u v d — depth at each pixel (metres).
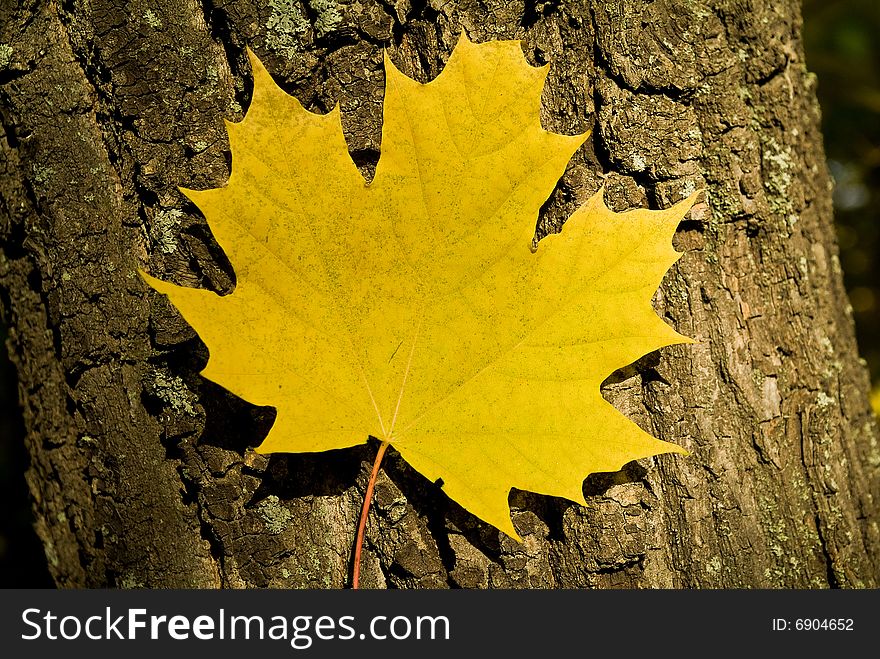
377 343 0.47
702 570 0.50
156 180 0.49
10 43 0.50
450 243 0.47
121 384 0.50
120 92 0.49
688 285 0.50
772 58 0.51
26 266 0.51
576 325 0.47
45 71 0.50
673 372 0.50
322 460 0.49
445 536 0.49
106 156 0.50
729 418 0.51
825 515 0.52
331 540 0.49
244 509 0.49
